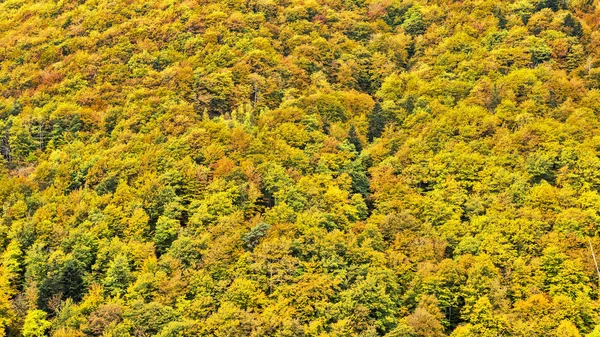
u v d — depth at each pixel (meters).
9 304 94.81
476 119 125.00
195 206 109.06
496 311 88.94
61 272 98.00
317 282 90.69
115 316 90.31
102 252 100.88
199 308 89.88
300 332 85.31
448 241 102.06
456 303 93.50
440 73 146.12
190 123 126.88
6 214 111.31
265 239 98.94
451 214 107.56
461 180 114.69
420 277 94.44
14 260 102.44
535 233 99.62
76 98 141.62
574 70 141.00
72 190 118.81
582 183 108.81
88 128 134.12
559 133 117.94
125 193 111.62
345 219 106.38
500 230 100.50
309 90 141.50
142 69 146.38
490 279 92.69
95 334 89.06
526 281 93.44
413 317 88.06
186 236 102.44
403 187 114.00
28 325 91.25
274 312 88.12
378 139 128.62
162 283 93.88
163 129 126.75
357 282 92.06
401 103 138.00
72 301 95.25
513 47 147.88
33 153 131.50
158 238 104.62
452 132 124.19
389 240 103.94
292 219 103.69
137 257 100.00
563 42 147.25
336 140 124.06
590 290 91.94
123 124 129.00
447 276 94.38
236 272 94.62
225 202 107.00
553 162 113.31
